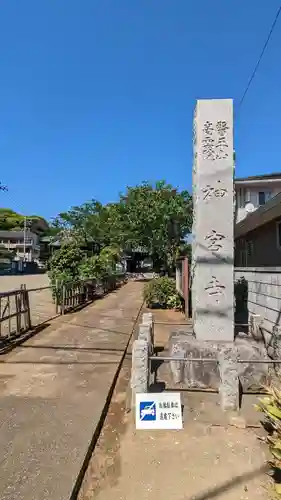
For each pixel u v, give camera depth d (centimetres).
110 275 2572
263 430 387
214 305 575
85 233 3669
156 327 1049
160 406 402
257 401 464
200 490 289
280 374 439
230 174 588
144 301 1573
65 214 4234
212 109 598
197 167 594
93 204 4253
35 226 7838
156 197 2934
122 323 1081
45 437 362
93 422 397
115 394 503
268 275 730
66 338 838
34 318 1126
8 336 797
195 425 401
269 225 1129
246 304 921
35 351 711
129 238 3253
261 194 1582
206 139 595
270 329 708
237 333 636
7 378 545
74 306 1430
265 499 277
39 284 2597
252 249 1335
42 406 441
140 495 283
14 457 325
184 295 1278
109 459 336
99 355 689
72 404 448
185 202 2867
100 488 293
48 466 311
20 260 5512
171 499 278
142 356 439
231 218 583
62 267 1728
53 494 274
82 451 336
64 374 568
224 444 360
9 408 433
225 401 434
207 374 517
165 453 345
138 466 323
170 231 2914
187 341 562
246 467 320
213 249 582
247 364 516
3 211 8569
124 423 411
